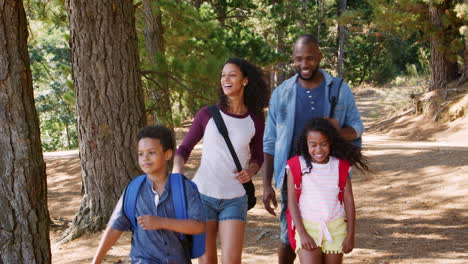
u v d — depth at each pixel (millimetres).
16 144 3777
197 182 3852
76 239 7414
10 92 3748
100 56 7328
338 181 3396
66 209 11312
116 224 2846
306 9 35062
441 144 15430
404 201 8531
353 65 43438
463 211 7504
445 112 18547
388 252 5852
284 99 3801
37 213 3900
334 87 3709
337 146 3432
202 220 2811
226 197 3770
